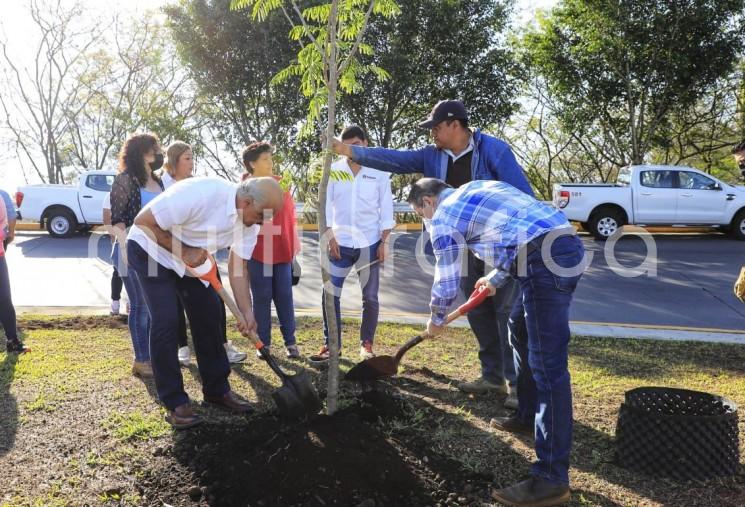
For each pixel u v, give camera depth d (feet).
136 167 14.56
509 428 12.23
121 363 16.12
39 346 17.72
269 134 59.00
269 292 16.67
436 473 10.28
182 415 12.00
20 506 9.21
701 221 47.93
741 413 13.25
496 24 58.54
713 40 56.39
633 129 59.62
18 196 49.88
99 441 11.41
